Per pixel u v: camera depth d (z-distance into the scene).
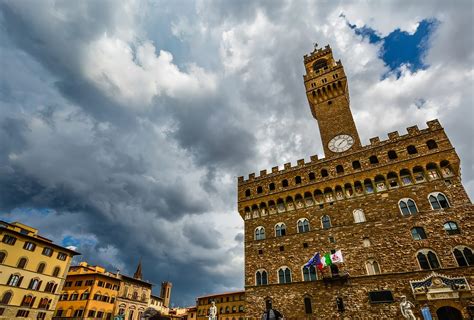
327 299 44.88
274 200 59.72
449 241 40.81
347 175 53.88
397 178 49.38
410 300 39.38
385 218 47.03
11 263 66.69
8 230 66.88
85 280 88.56
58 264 78.00
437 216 43.22
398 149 51.25
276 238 55.25
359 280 43.94
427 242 42.22
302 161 61.56
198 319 119.50
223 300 115.50
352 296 43.28
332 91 70.44
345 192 52.91
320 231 51.50
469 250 39.12
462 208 41.94
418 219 44.41
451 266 39.16
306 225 53.78
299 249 51.81
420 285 39.41
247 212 62.50
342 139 61.75
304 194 56.84
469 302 35.91
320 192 55.44
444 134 47.84
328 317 43.50
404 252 43.09
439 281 38.44
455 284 37.44
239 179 68.38
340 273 45.09
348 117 64.38
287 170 62.06
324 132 65.44
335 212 52.06
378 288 42.06
